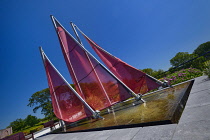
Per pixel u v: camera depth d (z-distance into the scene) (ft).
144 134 8.74
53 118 115.44
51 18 37.24
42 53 32.63
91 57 29.40
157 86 27.63
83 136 14.35
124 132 10.72
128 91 24.48
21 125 126.31
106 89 27.14
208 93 13.71
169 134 7.43
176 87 27.02
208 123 7.09
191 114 9.43
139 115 13.88
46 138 21.44
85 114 24.35
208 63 24.39
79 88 30.91
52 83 30.04
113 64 33.04
